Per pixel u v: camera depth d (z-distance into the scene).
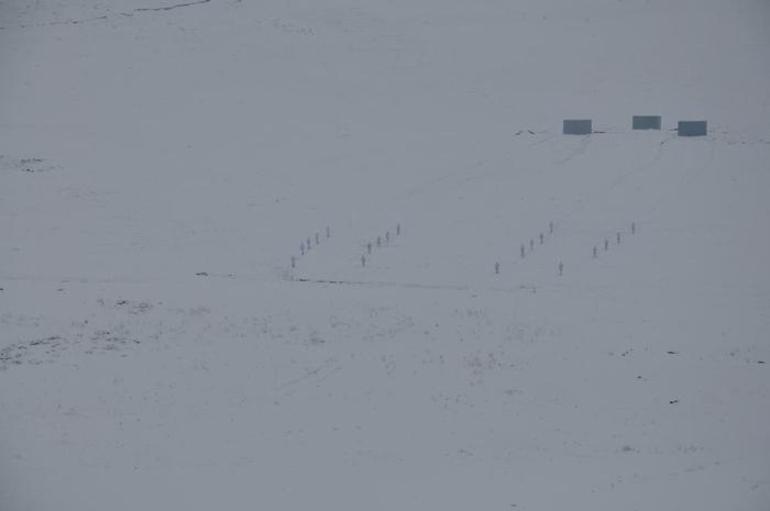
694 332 110.00
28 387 88.81
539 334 108.50
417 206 180.75
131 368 95.44
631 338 107.50
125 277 137.50
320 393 88.62
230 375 93.69
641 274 138.62
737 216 168.12
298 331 109.06
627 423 80.50
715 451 72.19
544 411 83.94
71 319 112.12
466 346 104.00
